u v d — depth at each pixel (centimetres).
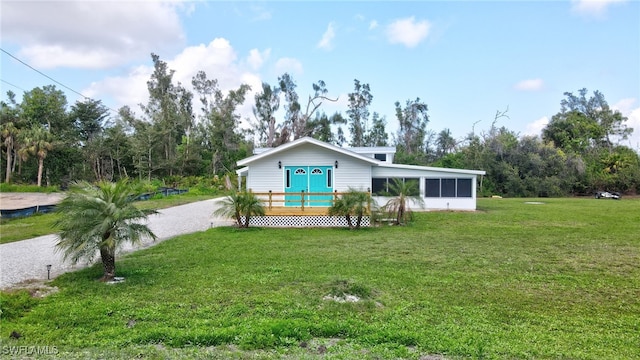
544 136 5100
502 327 495
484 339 453
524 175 3759
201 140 5312
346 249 994
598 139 5031
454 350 420
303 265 816
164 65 5238
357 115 5697
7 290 638
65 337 453
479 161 3838
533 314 542
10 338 448
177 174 4884
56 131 4941
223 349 424
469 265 827
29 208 1794
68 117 5041
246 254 927
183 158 4838
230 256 904
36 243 1089
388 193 1873
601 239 1152
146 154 4812
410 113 5644
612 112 5256
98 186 744
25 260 869
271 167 1748
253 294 619
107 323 498
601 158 4147
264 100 4944
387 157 2491
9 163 4356
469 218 1655
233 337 448
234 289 643
